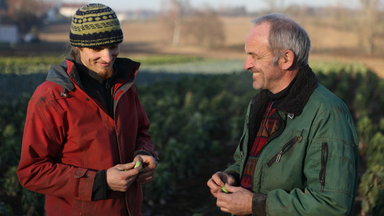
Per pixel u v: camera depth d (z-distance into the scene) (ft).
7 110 29.94
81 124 7.89
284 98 7.59
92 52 7.88
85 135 7.91
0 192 19.48
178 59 165.17
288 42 7.30
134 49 257.75
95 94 8.16
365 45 243.81
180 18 317.83
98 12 7.80
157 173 20.07
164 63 150.71
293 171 7.23
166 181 20.07
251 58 7.64
